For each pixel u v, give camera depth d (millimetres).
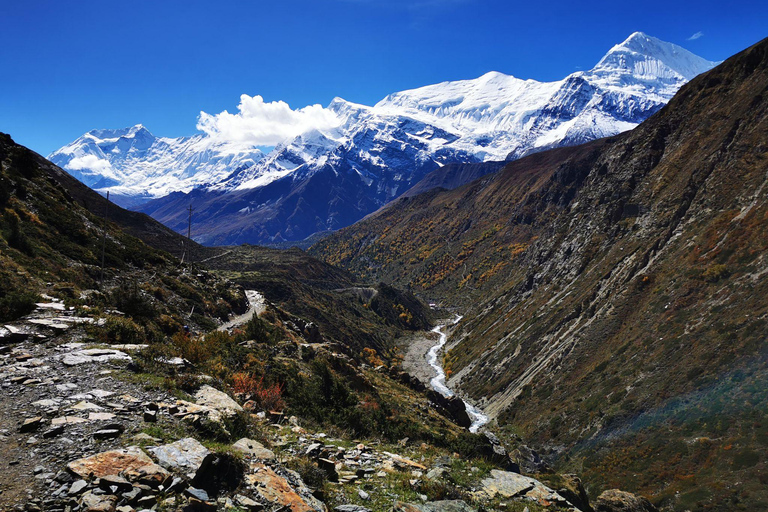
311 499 8336
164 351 15414
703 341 66688
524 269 186125
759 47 126000
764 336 58594
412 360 149875
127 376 12109
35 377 11195
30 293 19844
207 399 11773
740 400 53125
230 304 63531
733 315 66562
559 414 76500
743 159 98500
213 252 191625
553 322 109188
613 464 58062
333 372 28656
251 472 8328
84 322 16922
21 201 46125
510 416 87312
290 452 11039
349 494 9578
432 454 15516
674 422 57750
